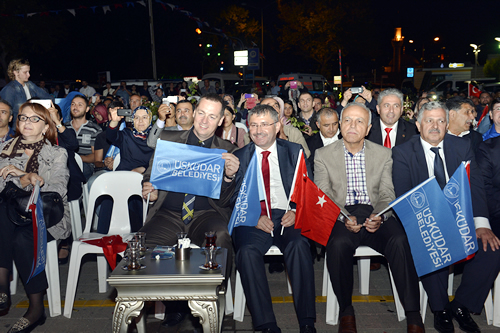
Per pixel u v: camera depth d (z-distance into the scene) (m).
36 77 34.31
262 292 3.25
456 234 3.27
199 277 2.62
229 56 36.56
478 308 3.48
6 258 3.49
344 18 41.09
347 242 3.46
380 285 4.40
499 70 37.72
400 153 3.91
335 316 3.60
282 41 42.22
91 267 4.95
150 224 3.77
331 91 22.89
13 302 4.02
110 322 3.62
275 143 3.98
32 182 3.46
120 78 40.25
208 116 3.76
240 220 3.60
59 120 4.81
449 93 16.78
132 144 5.22
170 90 20.17
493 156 3.92
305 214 3.50
